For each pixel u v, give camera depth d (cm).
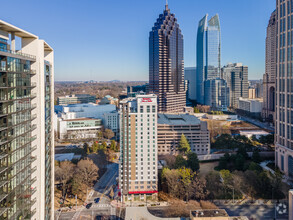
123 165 14462
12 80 6088
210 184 14388
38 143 7306
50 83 8575
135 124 14425
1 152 5697
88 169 16038
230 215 12381
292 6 15825
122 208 13612
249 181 14562
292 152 15675
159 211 13225
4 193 5766
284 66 16812
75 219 12469
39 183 7369
